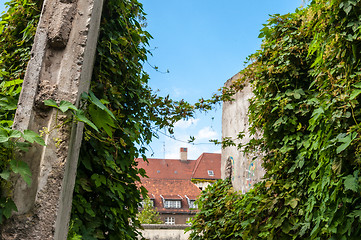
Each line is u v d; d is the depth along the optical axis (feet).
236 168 19.36
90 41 6.51
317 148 10.30
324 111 8.99
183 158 130.72
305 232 10.94
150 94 11.66
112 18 9.65
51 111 5.48
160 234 22.91
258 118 13.44
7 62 9.41
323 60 9.52
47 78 5.65
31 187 5.14
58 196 5.20
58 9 5.90
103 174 8.59
